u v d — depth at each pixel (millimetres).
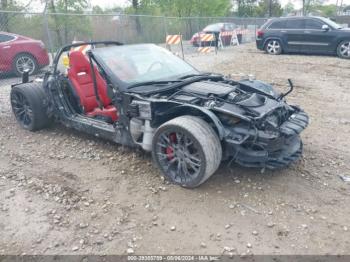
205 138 3896
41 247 3410
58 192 4270
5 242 3482
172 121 4098
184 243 3434
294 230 3578
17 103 6223
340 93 8852
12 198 4168
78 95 5496
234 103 4188
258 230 3580
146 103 4320
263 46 16922
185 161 4145
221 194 4148
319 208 3918
